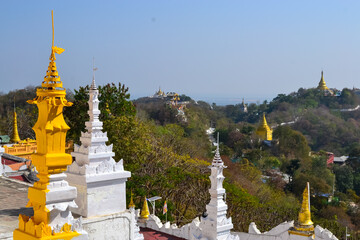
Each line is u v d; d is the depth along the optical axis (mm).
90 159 16391
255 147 145875
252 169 90125
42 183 9875
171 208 46969
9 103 110375
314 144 195250
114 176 13883
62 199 9938
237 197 51844
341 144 195750
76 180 13773
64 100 9828
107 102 55031
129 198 44094
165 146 70438
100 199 13758
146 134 54375
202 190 52844
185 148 82312
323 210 79750
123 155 48938
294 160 124250
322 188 97000
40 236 9648
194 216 51562
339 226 61750
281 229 31422
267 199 69500
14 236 10102
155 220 35938
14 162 40281
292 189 100375
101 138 17719
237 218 51906
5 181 20734
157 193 49062
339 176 127500
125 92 56688
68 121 55125
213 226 25453
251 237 32375
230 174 75500
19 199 17219
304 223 30547
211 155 99500
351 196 103250
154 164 53656
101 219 13492
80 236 10086
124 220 13906
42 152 9836
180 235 34125
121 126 49500
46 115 9703
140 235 21641
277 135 146125
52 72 9773
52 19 9680
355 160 140000
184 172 54625
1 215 14812
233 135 151875
